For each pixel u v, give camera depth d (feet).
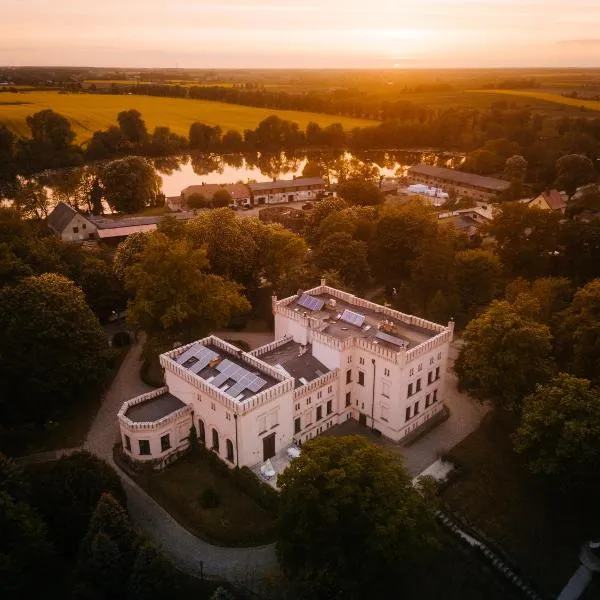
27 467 262.67
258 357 291.38
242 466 249.96
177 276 327.67
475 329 298.35
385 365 271.90
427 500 213.25
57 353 288.92
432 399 298.35
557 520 241.35
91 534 205.26
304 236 542.16
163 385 325.62
